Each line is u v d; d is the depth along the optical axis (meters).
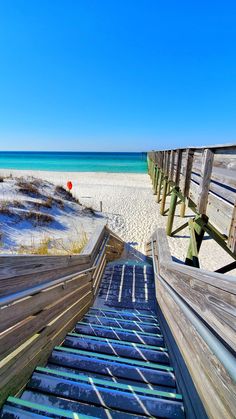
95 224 8.27
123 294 4.14
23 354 1.50
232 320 0.98
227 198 2.53
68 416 1.27
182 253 6.49
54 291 2.09
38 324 1.76
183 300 1.72
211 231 3.28
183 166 4.94
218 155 2.88
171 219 7.46
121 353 2.12
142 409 1.44
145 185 18.92
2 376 1.28
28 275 1.60
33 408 1.29
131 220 9.33
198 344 1.27
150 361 2.06
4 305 1.24
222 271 3.52
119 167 38.22
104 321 2.91
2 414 1.26
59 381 1.58
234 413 0.80
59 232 6.86
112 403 1.46
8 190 8.99
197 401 1.20
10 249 5.12
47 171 30.94
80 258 3.03
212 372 1.03
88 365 1.84
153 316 3.31
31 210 7.54
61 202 9.12
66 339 2.27
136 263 5.72
